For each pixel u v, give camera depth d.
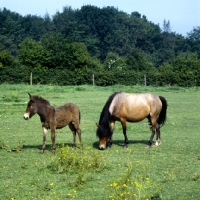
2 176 10.32
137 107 14.16
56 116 12.91
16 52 98.38
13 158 12.26
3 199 8.71
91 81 49.19
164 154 13.10
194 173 10.74
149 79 50.97
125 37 114.31
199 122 20.42
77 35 101.81
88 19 119.94
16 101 28.70
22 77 46.50
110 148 14.03
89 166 10.95
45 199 8.67
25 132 17.11
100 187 9.52
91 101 29.45
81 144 13.79
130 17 128.00
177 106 27.17
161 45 120.56
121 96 14.18
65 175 10.41
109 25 116.88
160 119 14.76
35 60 58.97
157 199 8.76
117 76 49.91
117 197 8.61
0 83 45.75
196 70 59.31
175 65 63.41
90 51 101.75
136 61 70.56
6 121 19.95
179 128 18.64
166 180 10.10
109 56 74.12
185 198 8.87
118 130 18.11
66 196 8.91
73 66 59.44
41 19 134.25
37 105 12.61
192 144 14.80
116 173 10.64
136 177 10.28
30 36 116.31
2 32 107.12
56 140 15.45
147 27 123.94
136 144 14.91
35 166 11.27
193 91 42.16
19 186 9.54
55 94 35.00
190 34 121.06
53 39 62.25
